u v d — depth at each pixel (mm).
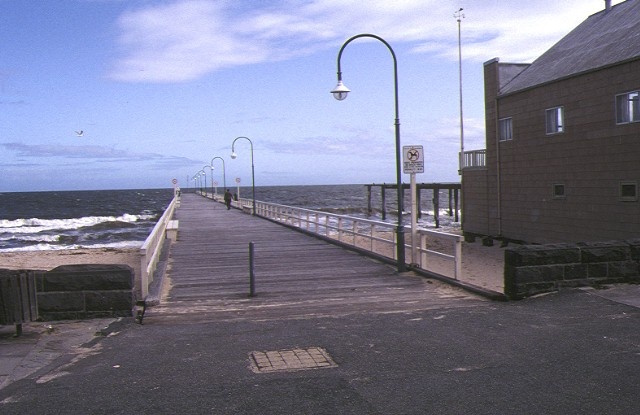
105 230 61219
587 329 7430
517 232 27953
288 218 32094
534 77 27031
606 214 21953
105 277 8844
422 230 13648
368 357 6570
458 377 5773
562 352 6508
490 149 30203
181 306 10148
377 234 38875
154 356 6797
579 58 24641
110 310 8875
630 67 20547
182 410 5031
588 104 22766
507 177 28656
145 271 11047
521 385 5496
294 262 15992
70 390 5590
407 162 13484
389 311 9234
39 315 8641
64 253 33188
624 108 21047
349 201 139000
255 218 38938
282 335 7762
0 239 50500
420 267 13867
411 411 4918
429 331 7723
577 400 5086
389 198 152250
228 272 14305
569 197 24078
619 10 27328
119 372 6164
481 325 7949
